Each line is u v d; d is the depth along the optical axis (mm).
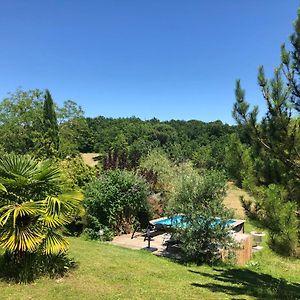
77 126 41125
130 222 17203
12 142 33344
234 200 20312
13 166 8445
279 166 7500
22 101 35750
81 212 9023
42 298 6918
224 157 8227
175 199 13320
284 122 7340
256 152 7812
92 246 12500
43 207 7930
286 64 7332
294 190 7359
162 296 7504
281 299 8336
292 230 6711
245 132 7887
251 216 7602
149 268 10055
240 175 7852
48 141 20391
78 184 16406
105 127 69625
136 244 14922
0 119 34594
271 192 6930
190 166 25312
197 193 12961
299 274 12914
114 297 7172
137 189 17062
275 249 7109
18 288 7348
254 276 11477
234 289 8906
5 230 7605
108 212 16062
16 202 8047
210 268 11953
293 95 7375
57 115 39906
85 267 9109
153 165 24234
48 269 8242
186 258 12828
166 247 14445
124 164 21672
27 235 7672
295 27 7203
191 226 12625
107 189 16172
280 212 6773
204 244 12641
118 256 11117
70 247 11633
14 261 8164
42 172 8305
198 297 7750
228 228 12781
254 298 8125
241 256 13805
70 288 7508
